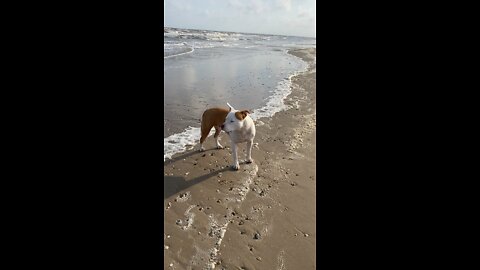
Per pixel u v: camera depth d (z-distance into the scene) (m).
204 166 4.12
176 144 4.84
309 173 4.00
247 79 10.68
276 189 3.58
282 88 9.35
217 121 4.30
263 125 5.77
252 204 3.27
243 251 2.58
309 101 7.78
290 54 22.41
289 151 4.66
